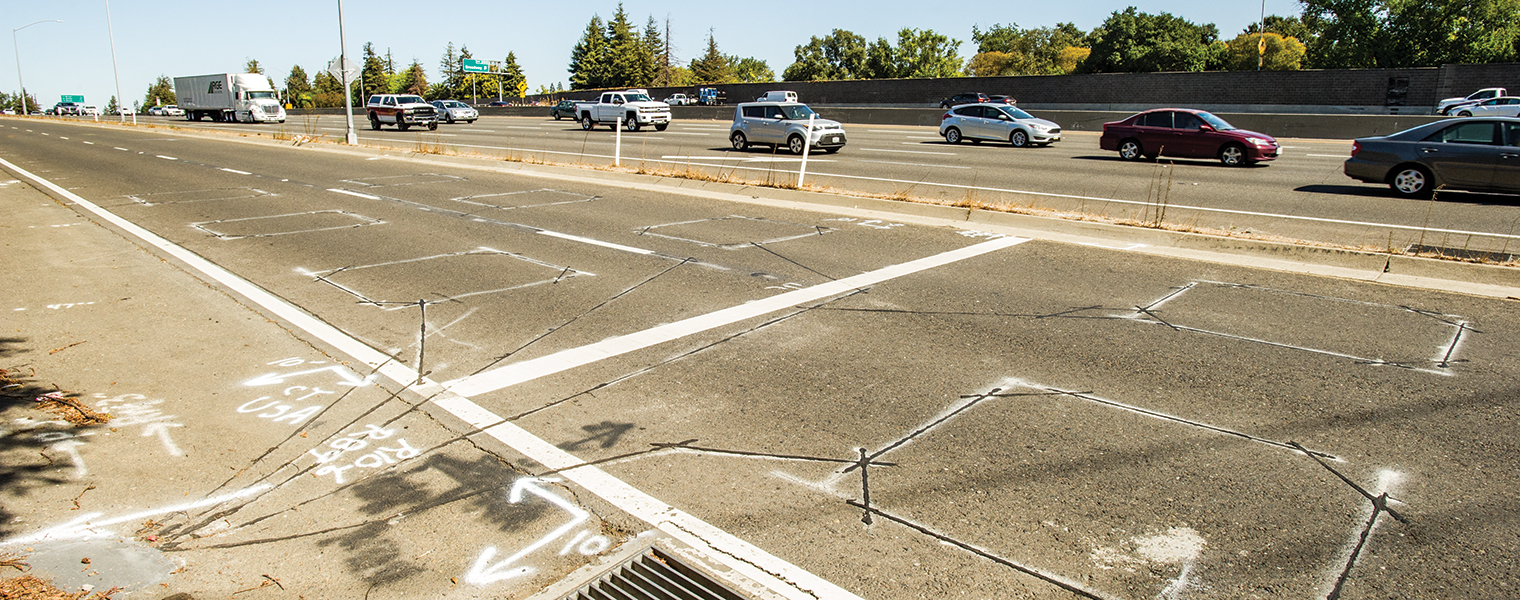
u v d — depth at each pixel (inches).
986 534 147.3
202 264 367.2
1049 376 222.5
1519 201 543.8
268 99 2236.7
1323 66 2425.0
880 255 377.1
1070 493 160.7
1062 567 137.6
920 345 249.1
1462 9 2151.8
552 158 885.2
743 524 151.3
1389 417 193.9
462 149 1025.5
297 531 149.3
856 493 161.8
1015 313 281.0
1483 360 230.7
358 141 1163.3
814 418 197.0
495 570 137.5
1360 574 134.3
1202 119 839.7
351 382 223.0
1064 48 4217.5
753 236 425.1
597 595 131.0
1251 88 1861.5
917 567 137.7
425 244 408.5
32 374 227.1
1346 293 304.3
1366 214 504.1
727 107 1979.6
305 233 440.8
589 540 146.6
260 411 203.2
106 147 1134.4
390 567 138.2
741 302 298.8
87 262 370.6
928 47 4424.2
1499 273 315.0
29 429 190.9
